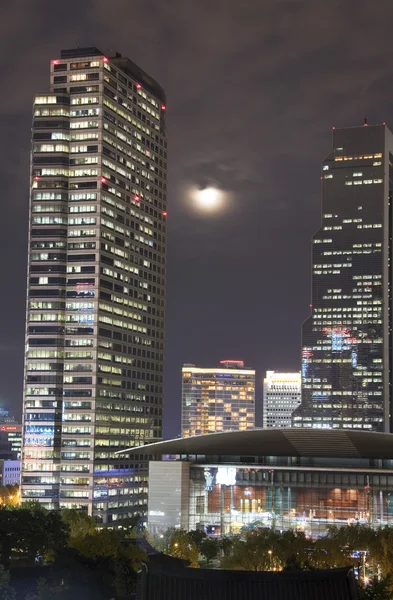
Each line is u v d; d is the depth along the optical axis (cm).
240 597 9762
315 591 9850
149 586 9938
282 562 17075
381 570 17450
